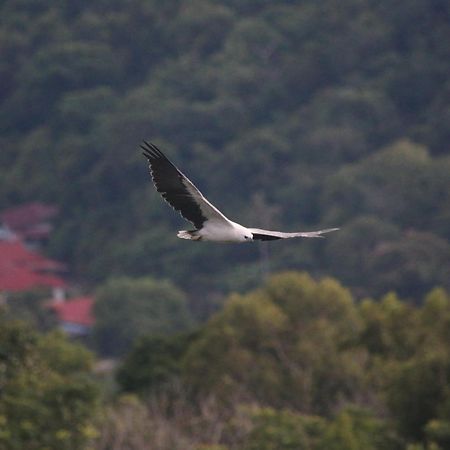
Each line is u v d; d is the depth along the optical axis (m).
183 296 65.62
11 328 25.02
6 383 24.17
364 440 26.89
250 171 79.94
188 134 85.38
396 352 32.22
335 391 35.31
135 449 27.94
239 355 36.09
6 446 22.06
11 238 85.31
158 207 77.88
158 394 34.97
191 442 29.47
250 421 29.06
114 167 83.62
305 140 82.56
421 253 65.62
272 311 38.06
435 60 89.25
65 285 75.88
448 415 26.16
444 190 73.19
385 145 83.38
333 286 39.94
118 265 75.69
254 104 88.81
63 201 86.94
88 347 62.69
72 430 23.52
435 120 84.38
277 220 75.19
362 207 72.94
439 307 32.09
